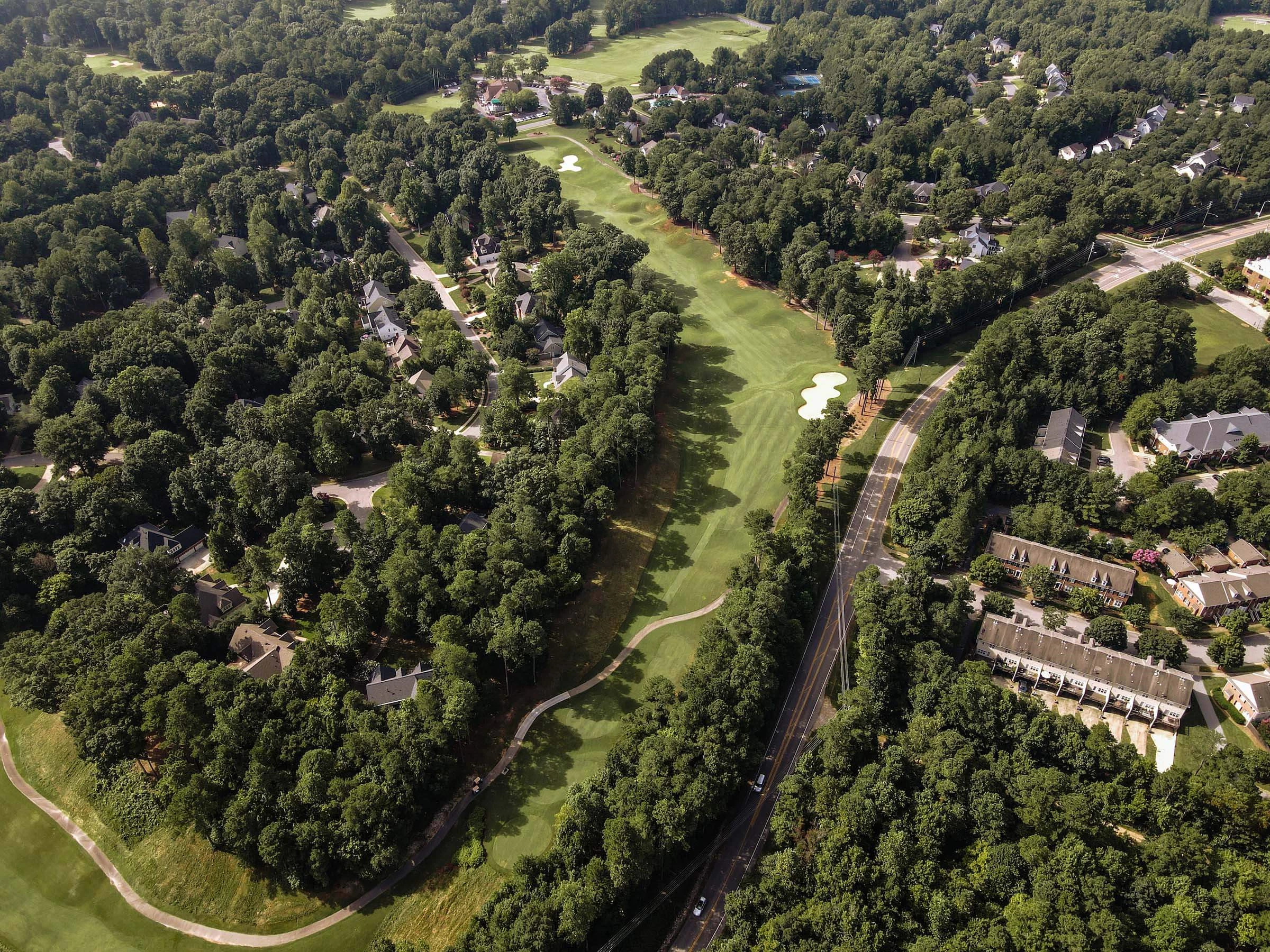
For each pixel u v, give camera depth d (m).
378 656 129.62
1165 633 126.44
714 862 108.19
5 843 110.81
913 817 101.25
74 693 115.88
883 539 156.00
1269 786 109.12
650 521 160.62
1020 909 89.31
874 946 88.75
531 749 121.81
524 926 91.62
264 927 101.69
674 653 136.38
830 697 127.88
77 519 146.00
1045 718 110.19
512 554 132.50
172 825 105.50
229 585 142.00
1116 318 183.88
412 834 110.50
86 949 100.25
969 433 165.12
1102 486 149.50
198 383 175.38
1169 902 91.75
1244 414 165.75
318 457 163.50
